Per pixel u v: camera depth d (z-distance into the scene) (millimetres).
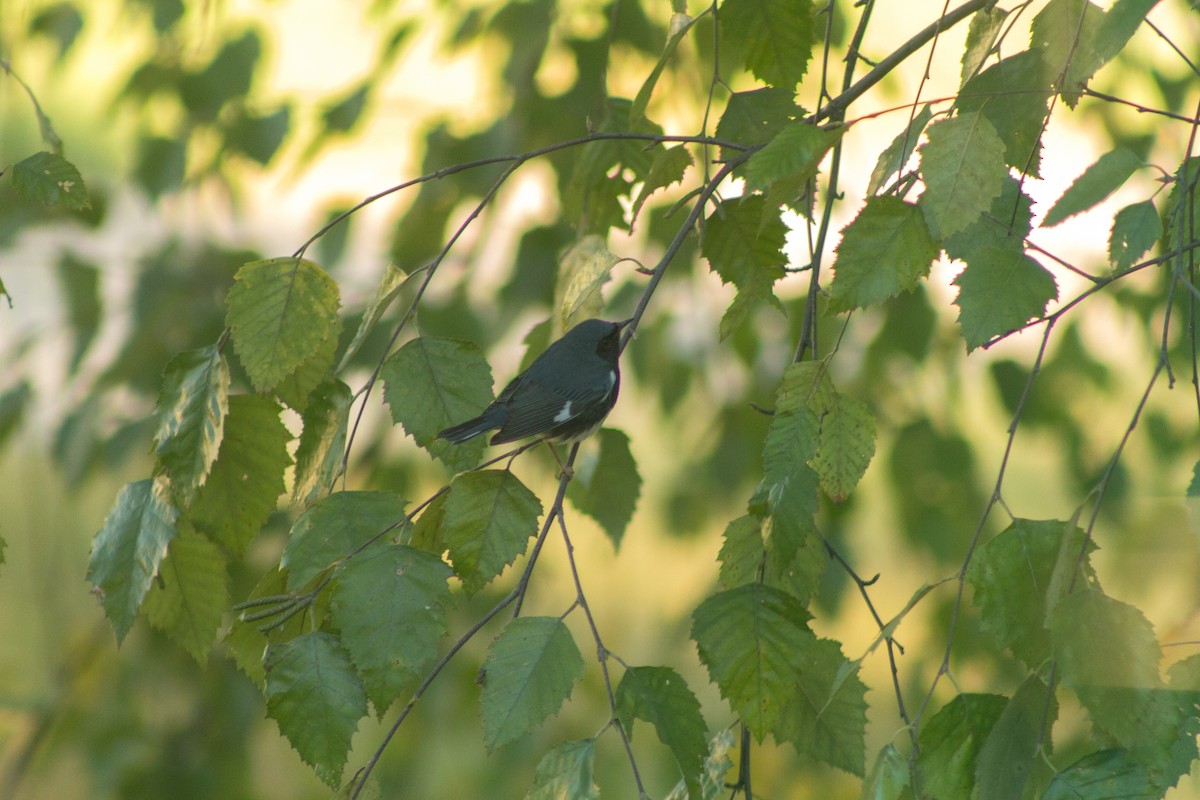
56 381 10172
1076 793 3719
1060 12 4480
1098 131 10688
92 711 10195
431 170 10102
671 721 4031
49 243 10250
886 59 5051
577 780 3785
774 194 4414
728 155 5621
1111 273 4605
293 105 10219
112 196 10430
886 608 13562
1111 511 9383
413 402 4652
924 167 4074
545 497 11359
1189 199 4375
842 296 4191
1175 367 10820
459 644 3967
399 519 4352
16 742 9883
